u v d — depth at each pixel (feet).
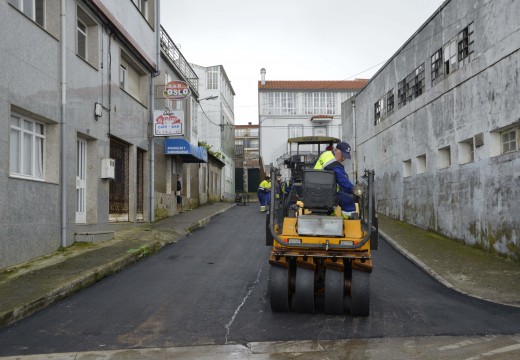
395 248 47.26
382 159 76.28
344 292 24.21
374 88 80.94
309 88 158.71
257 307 25.30
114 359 17.98
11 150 33.55
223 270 35.01
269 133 158.30
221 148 131.95
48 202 36.58
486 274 35.27
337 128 158.61
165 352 18.71
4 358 17.97
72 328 21.49
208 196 111.86
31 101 34.40
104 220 47.91
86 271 30.68
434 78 55.88
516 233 39.11
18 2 34.30
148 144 62.54
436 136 55.11
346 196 25.26
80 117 42.50
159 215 66.54
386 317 23.89
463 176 48.44
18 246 32.48
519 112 38.50
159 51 65.36
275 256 24.07
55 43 38.11
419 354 18.63
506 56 40.24
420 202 60.13
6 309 22.13
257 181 179.83
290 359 18.07
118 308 24.70
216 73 132.57
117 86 51.90
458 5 49.42
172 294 27.76
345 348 19.29
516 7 38.81
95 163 46.29
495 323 23.12
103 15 47.16
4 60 31.14
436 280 34.37
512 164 39.63
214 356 18.33
